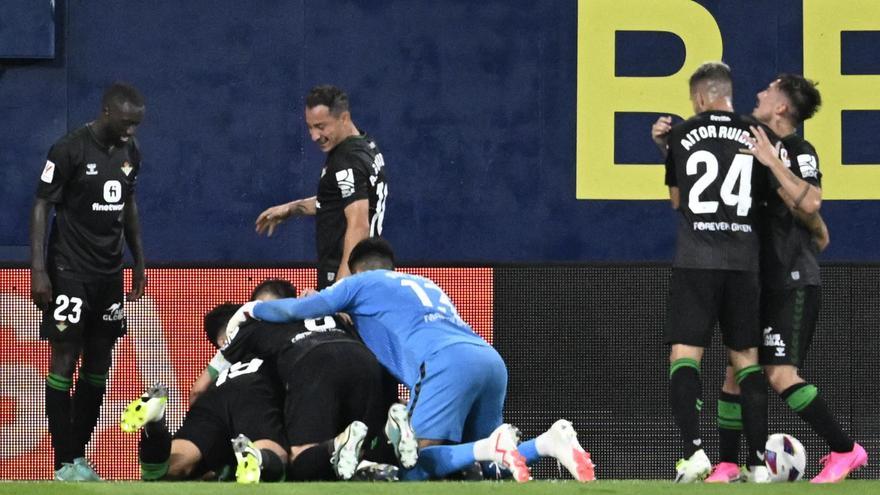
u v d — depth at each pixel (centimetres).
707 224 2336
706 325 2336
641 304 3059
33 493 1884
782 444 2528
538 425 3045
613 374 3047
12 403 3008
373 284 2411
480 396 2395
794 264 2412
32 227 2614
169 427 3017
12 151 3084
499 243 3092
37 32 3058
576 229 3094
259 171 3094
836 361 3044
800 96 2448
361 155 2686
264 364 2462
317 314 2406
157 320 3039
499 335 3055
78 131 2642
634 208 3100
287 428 2350
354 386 2353
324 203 2714
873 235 3089
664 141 2447
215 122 3100
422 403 2341
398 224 3092
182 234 3083
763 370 2464
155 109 3095
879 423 3031
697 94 2397
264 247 3088
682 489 1980
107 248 2672
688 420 2303
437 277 3062
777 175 2291
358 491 1894
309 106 2684
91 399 2744
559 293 3061
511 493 1894
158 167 3092
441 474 2297
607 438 3041
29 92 3094
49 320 2634
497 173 3098
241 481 2211
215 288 3045
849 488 2025
